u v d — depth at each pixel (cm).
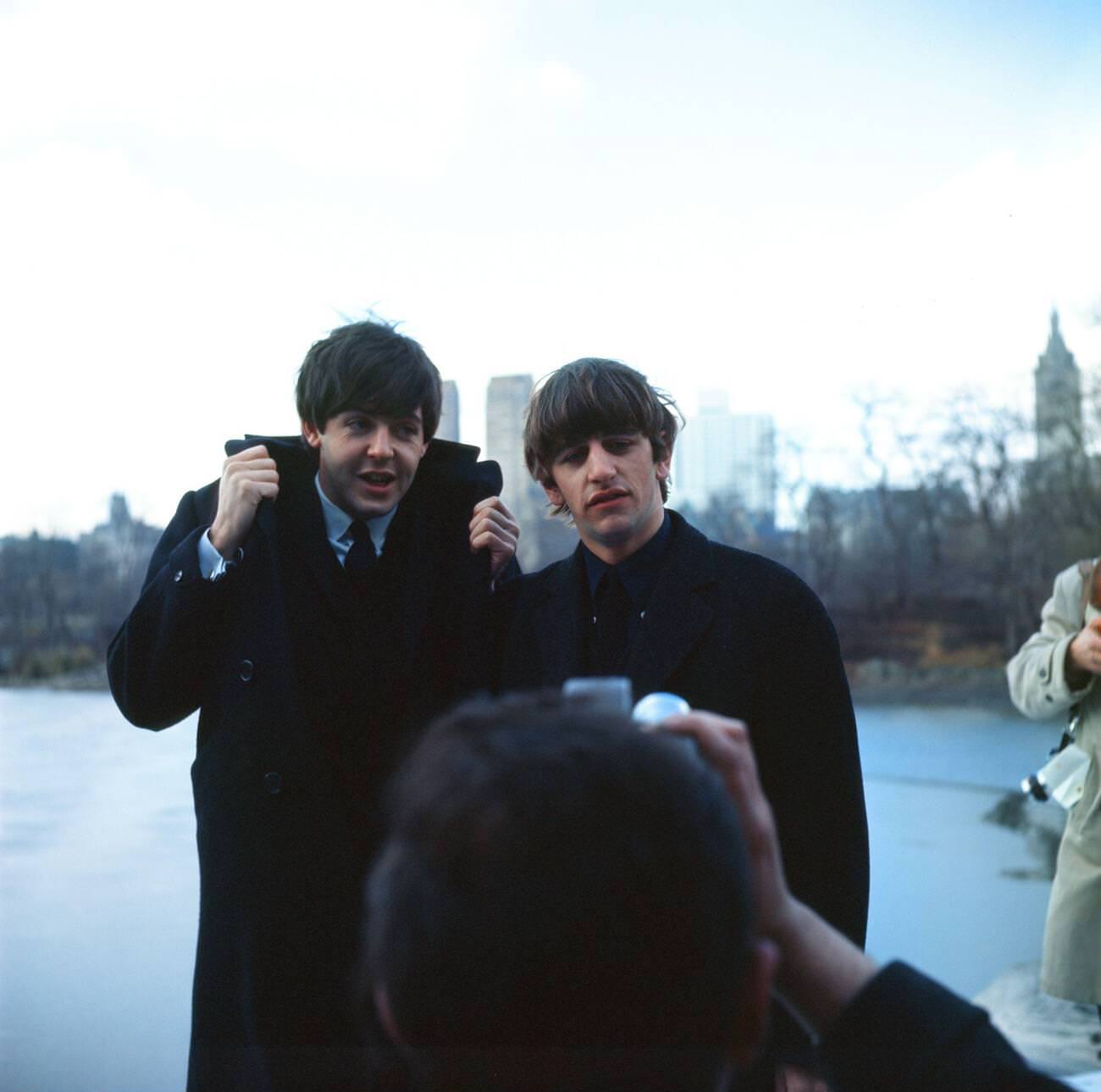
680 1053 53
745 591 196
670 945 52
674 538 204
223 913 196
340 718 206
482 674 214
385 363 202
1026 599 2648
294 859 195
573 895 51
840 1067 67
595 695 64
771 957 58
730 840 55
